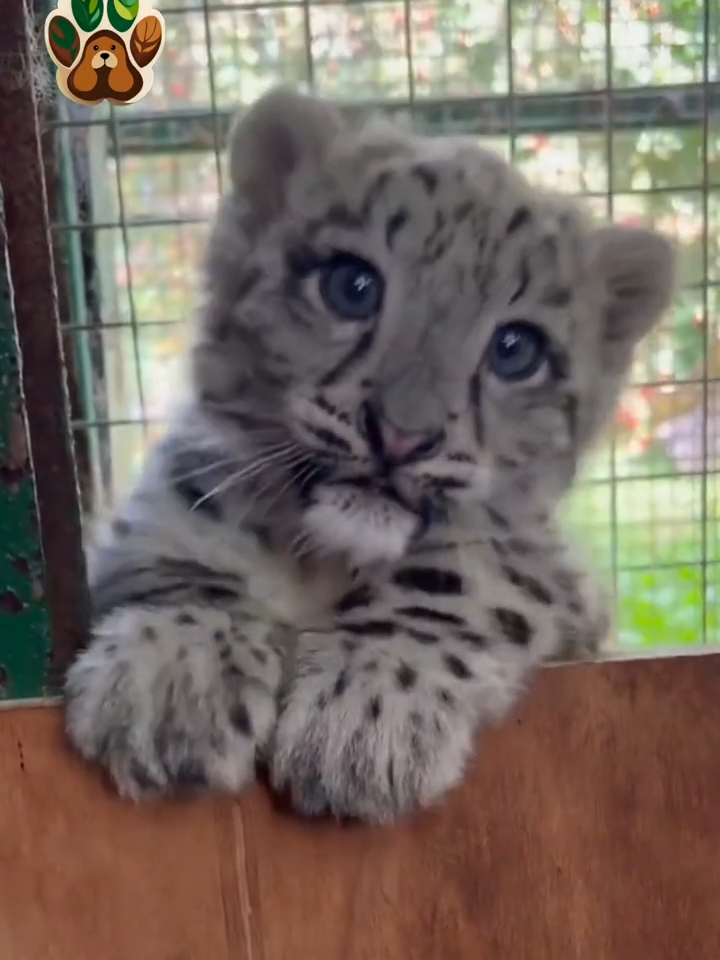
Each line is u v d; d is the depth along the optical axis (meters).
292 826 0.40
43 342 0.36
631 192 0.70
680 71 0.74
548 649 0.48
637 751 0.40
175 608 0.44
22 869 0.39
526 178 0.56
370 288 0.48
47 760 0.39
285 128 0.51
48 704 0.39
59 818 0.39
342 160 0.50
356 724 0.40
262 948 0.40
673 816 0.41
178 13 0.67
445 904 0.40
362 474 0.46
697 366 0.79
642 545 0.83
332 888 0.40
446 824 0.40
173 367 0.63
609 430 0.61
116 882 0.39
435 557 0.48
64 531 0.38
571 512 0.69
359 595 0.47
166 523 0.48
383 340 0.46
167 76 0.71
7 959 0.39
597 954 0.41
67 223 0.60
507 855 0.40
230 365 0.49
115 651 0.40
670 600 0.83
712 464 0.82
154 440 0.59
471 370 0.47
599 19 0.73
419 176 0.49
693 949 0.41
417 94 0.73
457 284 0.47
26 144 0.35
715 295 0.77
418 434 0.45
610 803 0.40
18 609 0.38
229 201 0.52
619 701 0.40
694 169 0.75
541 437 0.51
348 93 0.74
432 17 0.75
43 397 0.36
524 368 0.50
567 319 0.51
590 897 0.40
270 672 0.41
